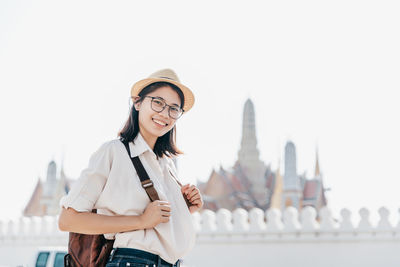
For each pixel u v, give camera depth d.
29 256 17.73
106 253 2.25
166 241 2.23
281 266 15.48
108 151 2.27
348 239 14.92
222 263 15.98
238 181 65.00
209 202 59.34
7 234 18.05
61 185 62.75
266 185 69.19
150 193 2.23
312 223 15.47
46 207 62.56
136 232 2.18
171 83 2.47
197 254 16.17
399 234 14.43
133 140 2.37
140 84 2.47
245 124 74.25
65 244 17.56
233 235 16.06
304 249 15.35
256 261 15.69
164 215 2.20
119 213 2.22
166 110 2.45
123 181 2.24
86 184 2.20
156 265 2.19
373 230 14.71
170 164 2.61
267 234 15.79
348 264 14.80
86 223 2.14
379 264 14.48
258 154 71.00
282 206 62.59
